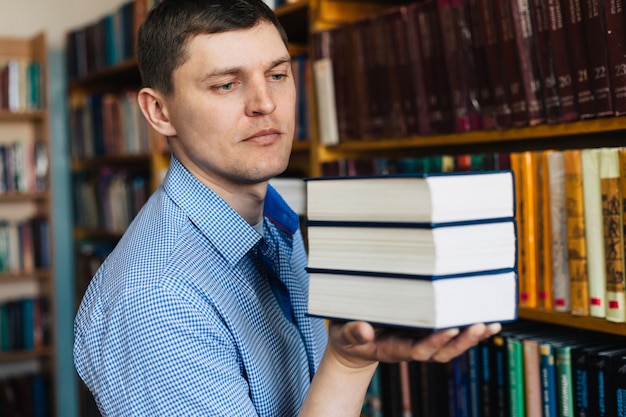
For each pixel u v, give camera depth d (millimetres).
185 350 870
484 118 1523
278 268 1104
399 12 1691
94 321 935
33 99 3775
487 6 1477
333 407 827
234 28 942
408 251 723
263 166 966
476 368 1555
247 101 952
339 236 776
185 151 1005
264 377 984
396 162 1754
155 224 982
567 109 1344
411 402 1698
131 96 3314
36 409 3752
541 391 1426
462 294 723
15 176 3740
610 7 1247
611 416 1299
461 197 722
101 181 3568
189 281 907
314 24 1965
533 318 1430
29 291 3965
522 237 1435
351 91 1855
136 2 3143
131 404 885
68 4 4023
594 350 1355
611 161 1260
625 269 1255
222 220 989
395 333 780
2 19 3898
